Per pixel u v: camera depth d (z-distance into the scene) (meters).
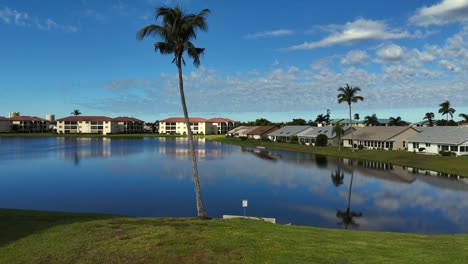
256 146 121.81
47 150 99.44
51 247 15.66
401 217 30.00
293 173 55.72
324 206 33.97
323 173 55.59
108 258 14.45
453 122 153.50
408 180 48.50
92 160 74.62
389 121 179.12
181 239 16.39
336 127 99.38
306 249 15.02
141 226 18.98
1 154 87.50
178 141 154.00
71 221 20.53
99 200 36.84
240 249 14.99
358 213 31.38
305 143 120.00
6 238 16.92
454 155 69.25
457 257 14.10
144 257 14.46
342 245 15.81
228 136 195.38
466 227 27.06
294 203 35.22
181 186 44.59
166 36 23.59
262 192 40.72
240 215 30.62
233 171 58.06
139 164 67.56
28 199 37.56
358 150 89.75
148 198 37.69
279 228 19.44
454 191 40.75
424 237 18.62
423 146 80.75
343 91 88.56
